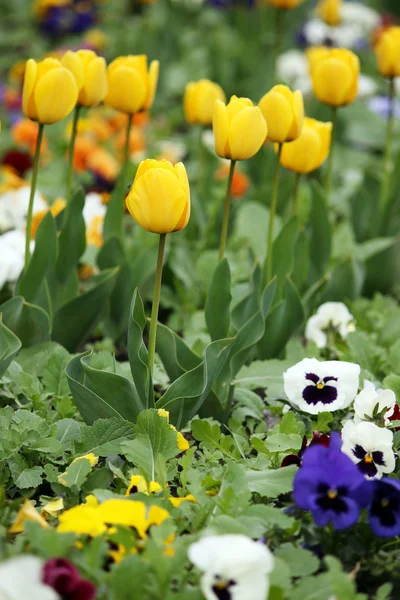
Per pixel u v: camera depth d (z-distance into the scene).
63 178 6.71
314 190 4.69
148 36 10.00
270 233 4.06
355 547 2.69
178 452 3.00
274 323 4.02
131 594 2.33
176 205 2.92
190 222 5.62
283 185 5.89
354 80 4.62
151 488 2.82
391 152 8.08
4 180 6.44
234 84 9.34
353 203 5.96
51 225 3.89
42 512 2.87
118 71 4.15
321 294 4.80
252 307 3.85
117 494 2.82
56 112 3.62
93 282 4.36
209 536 2.41
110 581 2.34
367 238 5.94
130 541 2.49
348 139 8.38
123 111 4.30
